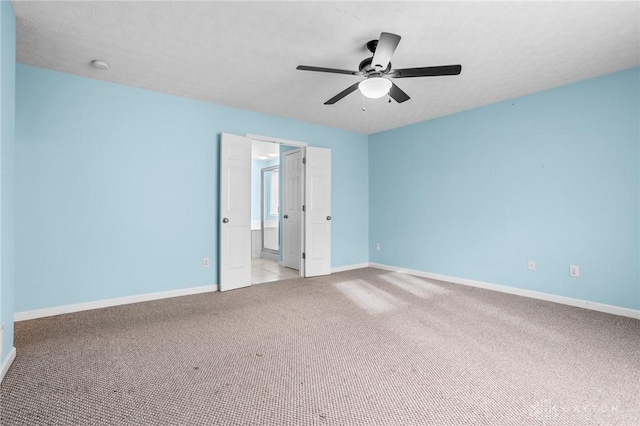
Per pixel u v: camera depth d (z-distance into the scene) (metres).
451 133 4.57
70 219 3.22
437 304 3.53
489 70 3.12
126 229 3.54
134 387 1.87
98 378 1.96
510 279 3.98
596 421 1.58
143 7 2.16
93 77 3.30
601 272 3.28
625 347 2.41
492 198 4.13
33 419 1.58
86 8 2.16
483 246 4.23
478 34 2.48
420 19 2.28
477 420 1.59
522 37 2.52
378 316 3.14
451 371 2.07
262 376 2.01
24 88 3.00
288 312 3.26
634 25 2.35
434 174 4.80
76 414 1.62
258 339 2.58
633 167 3.08
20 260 2.97
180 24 2.36
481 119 4.23
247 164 4.35
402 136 5.26
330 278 4.90
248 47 2.70
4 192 1.90
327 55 2.83
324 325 2.89
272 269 5.67
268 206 7.49
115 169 3.46
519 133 3.87
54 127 3.13
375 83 2.44
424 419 1.60
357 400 1.76
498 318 3.07
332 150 5.35
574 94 3.44
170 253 3.83
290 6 2.15
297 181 5.55
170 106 3.81
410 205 5.15
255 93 3.77
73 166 3.23
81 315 3.13
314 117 4.75
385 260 5.58
